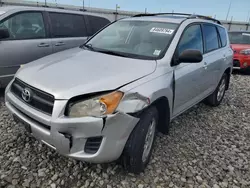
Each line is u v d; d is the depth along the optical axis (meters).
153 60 2.85
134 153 2.39
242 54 8.38
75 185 2.39
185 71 3.16
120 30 3.58
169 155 3.01
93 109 2.12
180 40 3.18
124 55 3.01
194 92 3.64
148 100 2.37
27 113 2.32
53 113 2.12
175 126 3.87
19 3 14.86
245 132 3.89
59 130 2.10
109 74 2.42
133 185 2.44
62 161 2.70
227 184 2.59
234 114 4.67
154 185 2.47
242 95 6.01
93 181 2.45
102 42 3.49
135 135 2.36
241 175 2.77
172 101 2.93
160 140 3.35
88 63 2.72
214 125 4.06
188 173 2.70
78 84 2.22
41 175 2.48
